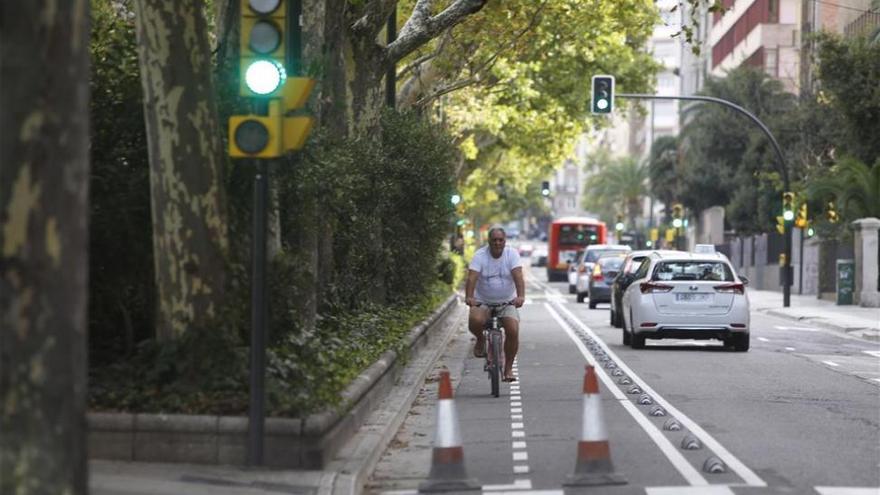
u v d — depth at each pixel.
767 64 195.38
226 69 34.31
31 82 15.57
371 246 62.00
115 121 32.62
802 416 37.97
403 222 68.50
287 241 40.19
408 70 84.94
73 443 15.98
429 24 61.25
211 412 28.08
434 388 47.88
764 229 173.00
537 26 88.62
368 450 30.19
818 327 91.62
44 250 15.70
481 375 52.66
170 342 29.55
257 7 26.56
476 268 44.16
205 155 29.92
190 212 29.81
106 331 33.50
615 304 84.88
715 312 62.84
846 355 63.00
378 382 39.28
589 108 128.38
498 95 119.75
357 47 60.19
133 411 28.17
